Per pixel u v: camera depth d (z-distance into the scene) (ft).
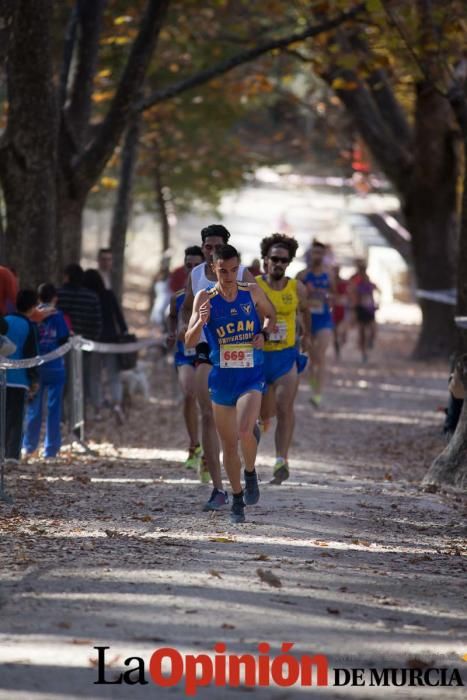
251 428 57.98
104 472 79.66
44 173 104.68
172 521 59.16
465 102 99.86
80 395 93.66
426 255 186.29
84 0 125.49
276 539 55.26
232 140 228.63
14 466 80.59
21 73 102.17
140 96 154.40
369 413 125.90
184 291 74.33
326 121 216.33
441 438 107.86
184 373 75.36
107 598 42.14
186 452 94.48
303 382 157.38
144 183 253.85
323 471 84.74
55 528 56.29
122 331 113.60
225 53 180.24
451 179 182.70
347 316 207.82
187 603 41.88
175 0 142.31
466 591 47.09
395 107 184.24
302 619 40.83
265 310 58.34
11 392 80.59
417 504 68.80
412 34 106.32
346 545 54.95
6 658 35.32
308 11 143.84
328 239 369.30
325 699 33.19
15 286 92.68
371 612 42.57
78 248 121.60
